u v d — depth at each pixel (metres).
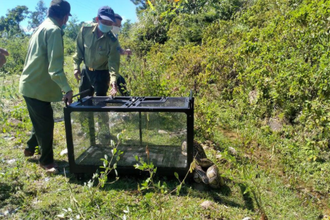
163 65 7.17
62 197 2.71
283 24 5.43
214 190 2.80
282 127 4.05
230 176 2.89
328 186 2.86
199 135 4.02
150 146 3.05
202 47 7.40
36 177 3.06
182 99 3.10
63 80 2.85
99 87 4.18
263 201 2.64
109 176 3.01
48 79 3.00
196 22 9.57
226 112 4.86
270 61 4.67
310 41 4.43
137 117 2.98
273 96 4.29
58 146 3.86
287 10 6.29
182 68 6.66
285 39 4.96
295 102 4.05
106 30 3.71
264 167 3.26
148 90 4.91
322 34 4.31
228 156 3.13
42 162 3.21
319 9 4.64
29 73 2.95
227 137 4.10
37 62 2.92
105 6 3.71
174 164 2.93
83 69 4.29
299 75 3.90
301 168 3.21
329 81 3.57
